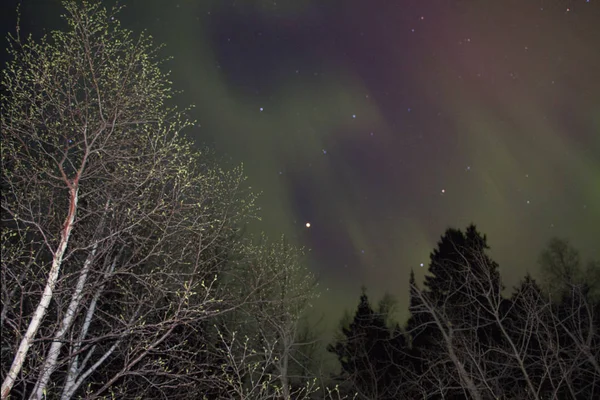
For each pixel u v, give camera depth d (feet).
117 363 29.37
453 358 37.58
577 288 43.68
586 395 43.29
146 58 22.93
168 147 22.40
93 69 21.74
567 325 44.75
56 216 23.15
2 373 19.77
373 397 51.96
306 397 34.42
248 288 35.19
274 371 40.91
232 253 31.37
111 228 22.38
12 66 20.90
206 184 25.11
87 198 23.58
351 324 69.21
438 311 41.88
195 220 23.88
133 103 22.58
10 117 20.52
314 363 48.32
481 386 36.17
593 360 36.06
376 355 65.51
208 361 29.94
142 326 21.24
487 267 41.32
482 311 49.01
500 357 43.65
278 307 38.81
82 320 26.12
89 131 22.18
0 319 19.53
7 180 20.51
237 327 36.88
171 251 25.62
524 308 36.94
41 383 19.65
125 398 26.45
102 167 21.42
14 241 22.93
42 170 20.42
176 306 25.59
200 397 30.37
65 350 26.48
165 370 24.81
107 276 22.59
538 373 46.42
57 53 21.52
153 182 22.86
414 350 62.49
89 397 20.90
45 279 20.03
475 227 62.44
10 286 21.42
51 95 21.13
